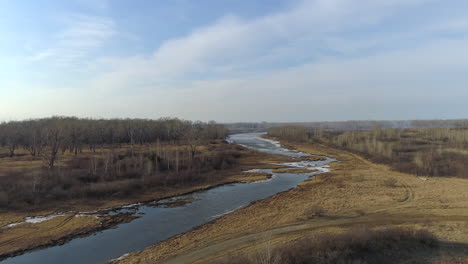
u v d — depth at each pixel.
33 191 36.25
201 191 44.09
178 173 50.97
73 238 25.80
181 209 34.75
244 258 18.28
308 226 27.03
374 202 34.72
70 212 32.66
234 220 30.11
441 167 55.59
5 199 33.28
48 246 24.05
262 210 33.34
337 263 17.50
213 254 21.73
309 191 42.16
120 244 24.55
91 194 38.66
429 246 20.69
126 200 38.22
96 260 21.55
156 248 23.44
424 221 27.64
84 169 48.78
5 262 21.22
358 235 20.62
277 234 25.23
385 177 52.19
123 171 49.06
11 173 42.81
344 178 51.62
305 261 17.70
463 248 20.58
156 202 37.94
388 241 20.44
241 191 44.09
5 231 26.72
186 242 24.50
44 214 31.62
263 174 57.56
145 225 29.25
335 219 28.84
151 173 49.88
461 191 40.19
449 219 28.17
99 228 28.22
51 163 48.34
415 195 38.16
